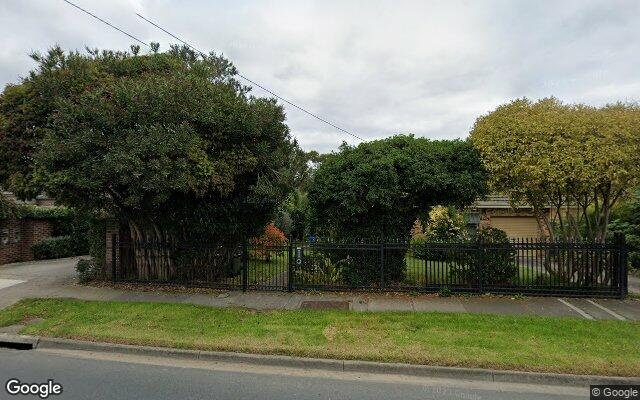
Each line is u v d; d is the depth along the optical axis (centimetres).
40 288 1026
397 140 1060
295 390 515
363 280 1013
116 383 529
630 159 882
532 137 927
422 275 1029
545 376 548
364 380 553
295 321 757
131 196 871
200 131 931
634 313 818
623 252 926
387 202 966
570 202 1091
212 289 1021
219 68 1117
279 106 1100
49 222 1694
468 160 981
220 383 533
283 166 1062
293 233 2050
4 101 999
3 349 670
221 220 1064
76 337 681
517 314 806
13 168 1000
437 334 684
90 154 859
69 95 952
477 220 1702
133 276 1106
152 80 926
